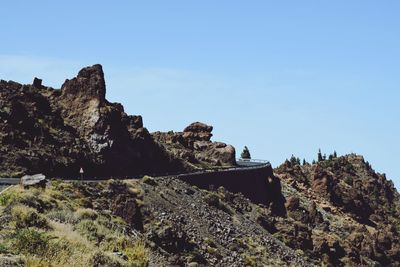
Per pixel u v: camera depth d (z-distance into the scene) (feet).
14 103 265.54
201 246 217.77
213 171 343.46
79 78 305.12
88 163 264.52
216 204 284.41
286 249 290.35
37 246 88.28
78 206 170.60
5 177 219.41
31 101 280.92
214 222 257.55
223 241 241.96
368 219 502.38
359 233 402.93
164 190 262.67
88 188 212.43
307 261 296.71
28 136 257.14
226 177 354.33
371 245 397.80
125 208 197.57
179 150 376.27
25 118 265.54
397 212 584.81
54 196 169.89
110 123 289.53
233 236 254.68
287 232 316.60
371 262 377.09
